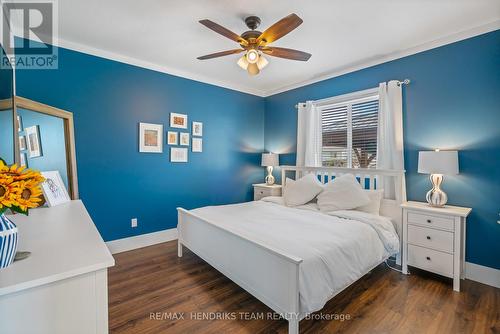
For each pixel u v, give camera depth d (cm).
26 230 136
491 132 240
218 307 203
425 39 270
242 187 465
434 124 276
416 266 256
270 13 222
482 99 245
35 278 81
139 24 244
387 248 244
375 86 327
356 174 332
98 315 94
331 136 385
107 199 315
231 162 447
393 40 272
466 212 230
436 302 210
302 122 409
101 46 294
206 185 415
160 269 272
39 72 266
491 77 239
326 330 175
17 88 254
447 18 229
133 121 334
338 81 370
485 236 245
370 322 184
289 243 188
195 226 273
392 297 217
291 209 314
